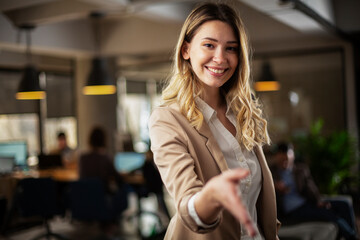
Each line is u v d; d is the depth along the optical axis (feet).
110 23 26.81
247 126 3.73
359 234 16.76
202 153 3.37
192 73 3.66
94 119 28.35
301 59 26.45
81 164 18.06
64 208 17.47
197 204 2.47
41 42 22.82
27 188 16.80
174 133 3.25
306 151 19.58
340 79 25.64
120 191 17.54
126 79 37.86
